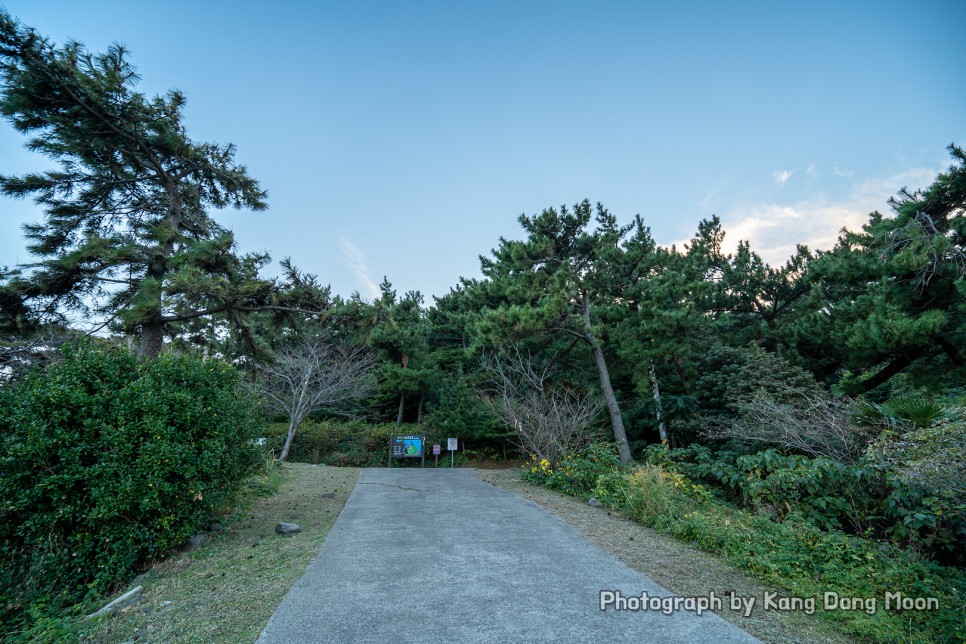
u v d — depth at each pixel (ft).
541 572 14.37
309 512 23.80
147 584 14.17
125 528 15.11
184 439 16.98
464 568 14.71
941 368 32.94
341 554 16.21
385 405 74.95
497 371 47.93
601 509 24.94
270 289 30.09
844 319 35.45
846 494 18.30
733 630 10.78
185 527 16.62
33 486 14.30
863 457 18.33
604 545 17.49
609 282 51.16
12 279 24.02
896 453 16.88
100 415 15.40
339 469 45.78
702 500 23.81
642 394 49.14
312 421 68.95
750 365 36.17
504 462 61.31
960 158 28.37
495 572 14.34
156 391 16.92
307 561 15.53
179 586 13.78
